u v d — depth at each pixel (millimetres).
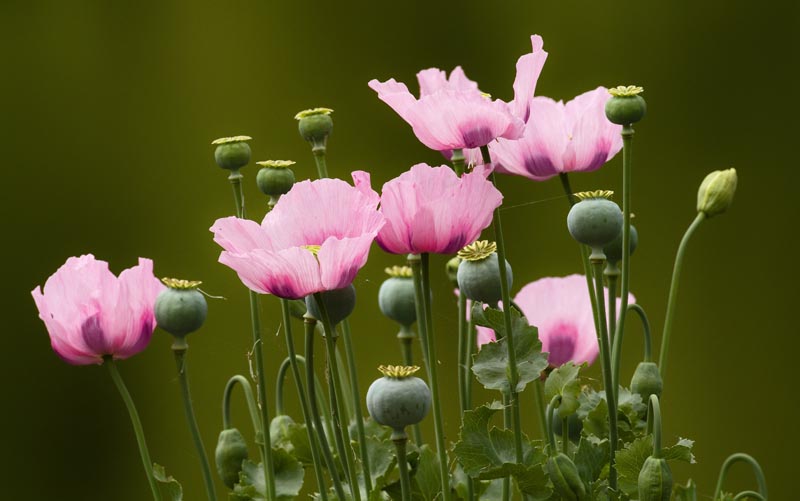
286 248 3943
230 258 3906
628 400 4094
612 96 4016
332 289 3932
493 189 3932
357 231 3947
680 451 3963
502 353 4000
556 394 4027
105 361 4043
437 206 3928
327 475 4164
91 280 4027
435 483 4094
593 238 3988
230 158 4086
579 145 4086
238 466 4137
